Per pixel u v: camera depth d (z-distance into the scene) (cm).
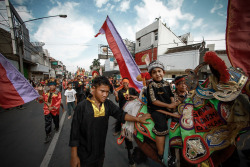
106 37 404
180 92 212
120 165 243
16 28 831
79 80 695
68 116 560
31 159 264
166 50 1942
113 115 165
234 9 129
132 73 382
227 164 162
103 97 134
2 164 248
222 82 116
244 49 129
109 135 371
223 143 121
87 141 134
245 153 252
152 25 1881
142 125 180
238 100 113
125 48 378
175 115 157
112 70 2880
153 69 166
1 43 1184
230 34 135
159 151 155
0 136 371
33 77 2178
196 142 127
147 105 185
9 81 240
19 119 533
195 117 135
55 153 283
